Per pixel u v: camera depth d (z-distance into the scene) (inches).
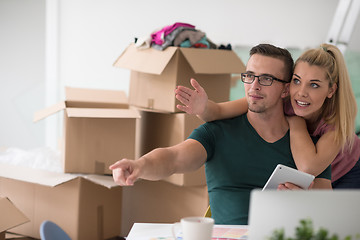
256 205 46.1
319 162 83.3
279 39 174.9
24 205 147.4
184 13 191.2
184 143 83.7
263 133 87.1
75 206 138.5
